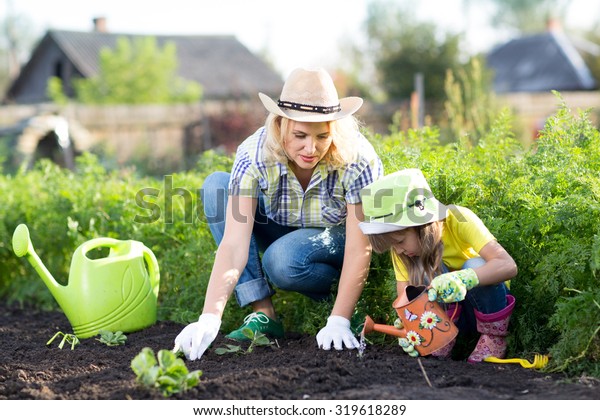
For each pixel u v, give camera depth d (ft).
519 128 50.08
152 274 14.24
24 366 11.37
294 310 13.78
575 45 119.44
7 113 49.73
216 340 12.10
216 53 102.73
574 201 10.56
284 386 9.72
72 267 13.50
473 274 10.05
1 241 18.63
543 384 9.70
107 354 11.96
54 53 97.04
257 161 11.60
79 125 49.26
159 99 74.54
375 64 83.35
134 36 99.71
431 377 9.96
